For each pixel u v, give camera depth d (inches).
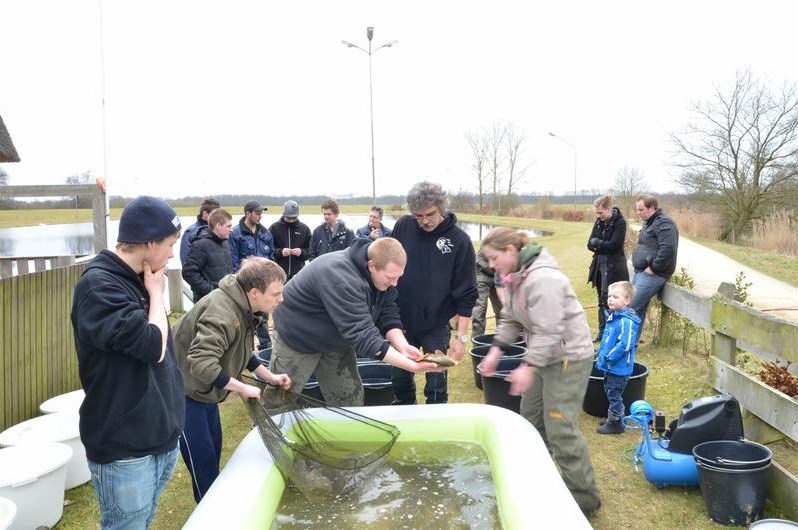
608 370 169.6
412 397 171.5
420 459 110.7
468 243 155.8
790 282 426.9
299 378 137.9
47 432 148.8
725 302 159.0
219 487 89.7
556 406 121.8
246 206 266.8
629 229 420.5
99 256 83.7
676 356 239.6
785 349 134.0
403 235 157.8
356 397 146.6
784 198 806.5
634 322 166.7
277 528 89.0
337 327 122.6
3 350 168.7
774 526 103.2
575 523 76.4
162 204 84.8
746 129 829.8
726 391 154.8
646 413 141.3
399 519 90.2
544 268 116.6
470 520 89.7
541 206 1804.9
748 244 805.9
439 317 158.1
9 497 117.7
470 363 251.6
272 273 111.3
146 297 86.1
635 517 127.4
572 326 120.0
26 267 334.6
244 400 105.4
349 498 97.6
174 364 92.5
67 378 204.5
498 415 114.9
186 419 117.3
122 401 83.1
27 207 754.2
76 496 143.1
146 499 87.7
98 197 383.2
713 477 122.3
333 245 313.7
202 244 217.5
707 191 868.0
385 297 134.6
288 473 100.1
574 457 122.1
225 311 109.3
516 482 88.4
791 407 125.0
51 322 193.8
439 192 148.6
